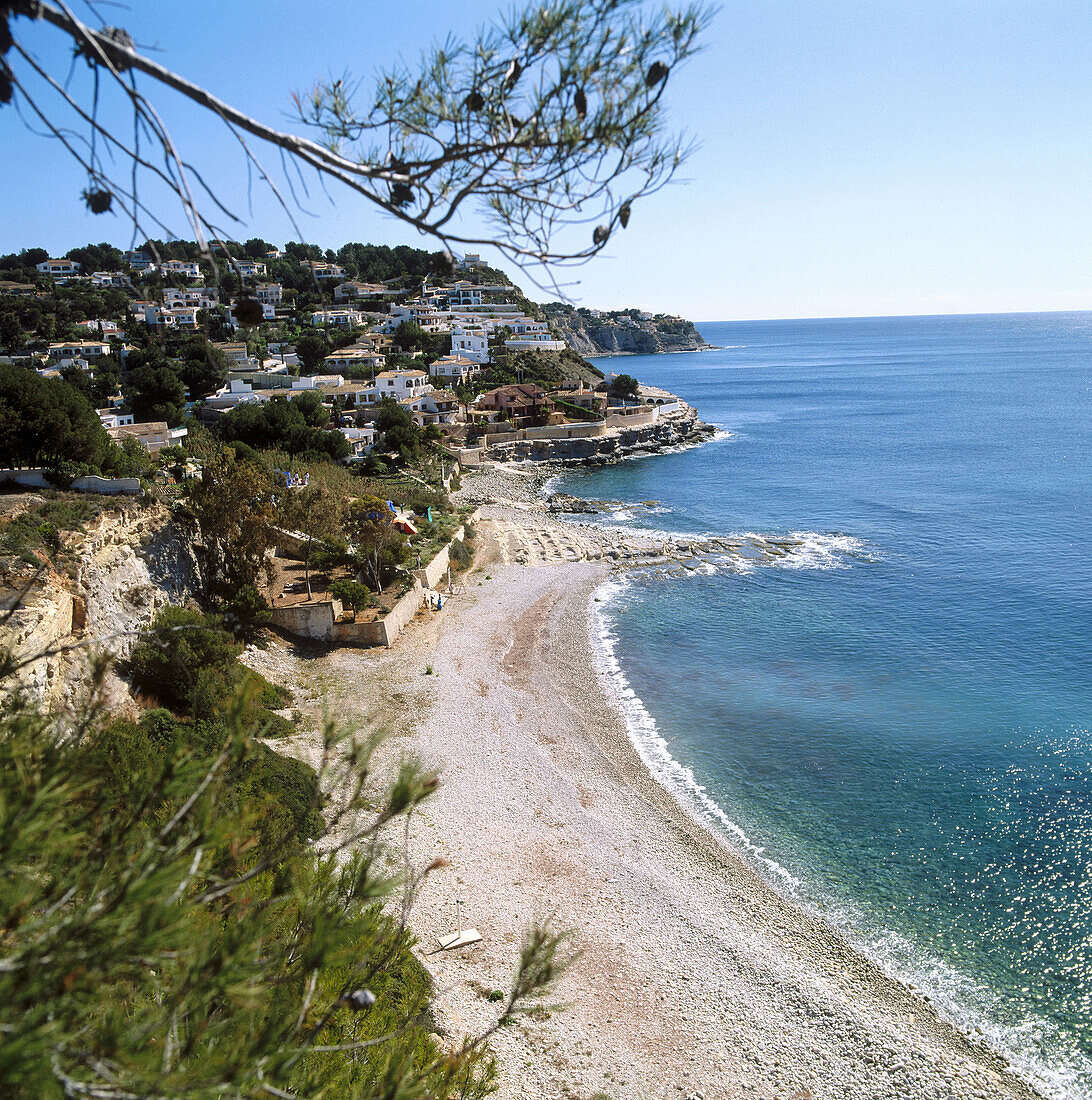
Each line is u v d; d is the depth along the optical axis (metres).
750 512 87.12
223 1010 5.62
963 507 84.50
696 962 24.69
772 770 36.09
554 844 30.12
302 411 98.12
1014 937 26.02
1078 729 38.72
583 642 50.91
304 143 4.30
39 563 29.58
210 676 28.05
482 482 104.94
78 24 3.67
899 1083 20.92
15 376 41.22
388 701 40.75
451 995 22.28
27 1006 3.85
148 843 4.48
